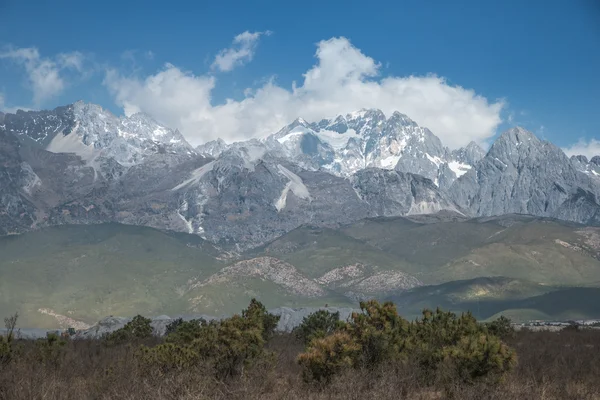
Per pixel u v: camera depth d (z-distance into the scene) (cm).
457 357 2936
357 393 2558
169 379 2464
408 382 2861
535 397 2683
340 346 3056
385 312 3288
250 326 3116
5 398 2339
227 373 2873
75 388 2567
